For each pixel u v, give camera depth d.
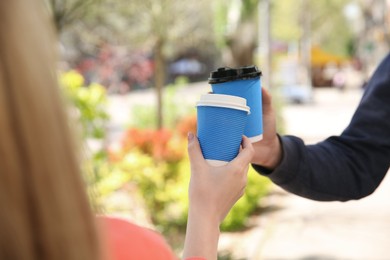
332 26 59.16
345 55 65.00
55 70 0.87
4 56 0.81
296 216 8.13
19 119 0.81
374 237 6.85
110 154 7.50
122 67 21.72
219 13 12.51
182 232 7.30
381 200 8.91
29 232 0.82
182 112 16.70
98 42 13.45
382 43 21.84
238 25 12.28
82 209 0.86
